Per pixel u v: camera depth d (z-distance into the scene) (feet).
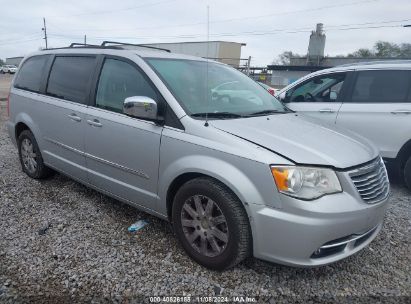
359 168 9.86
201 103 11.65
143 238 12.18
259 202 9.30
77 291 9.52
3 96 62.59
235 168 9.61
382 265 11.08
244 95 13.55
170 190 11.22
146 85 11.92
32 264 10.57
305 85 20.22
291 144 9.88
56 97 15.28
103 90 13.32
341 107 18.43
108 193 13.51
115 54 13.32
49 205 14.55
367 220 9.72
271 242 9.35
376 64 18.11
